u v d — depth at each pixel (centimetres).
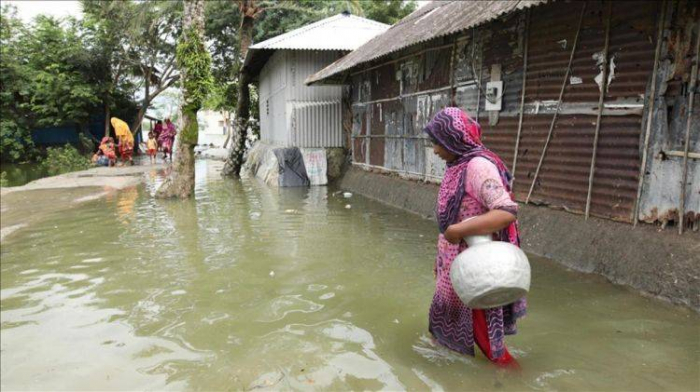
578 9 518
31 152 2416
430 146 853
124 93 2739
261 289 462
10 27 2416
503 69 644
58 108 2334
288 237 672
